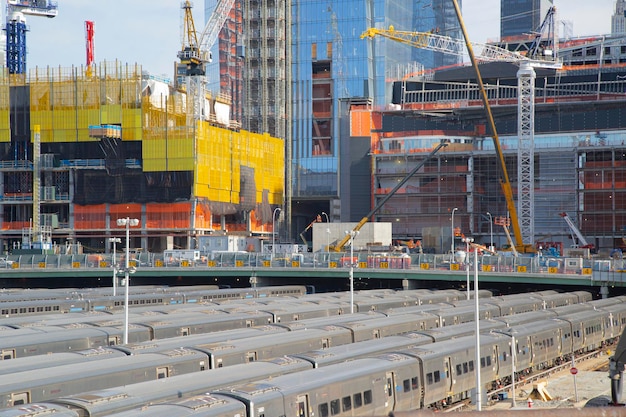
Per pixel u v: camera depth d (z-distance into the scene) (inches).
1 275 6190.9
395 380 2172.7
